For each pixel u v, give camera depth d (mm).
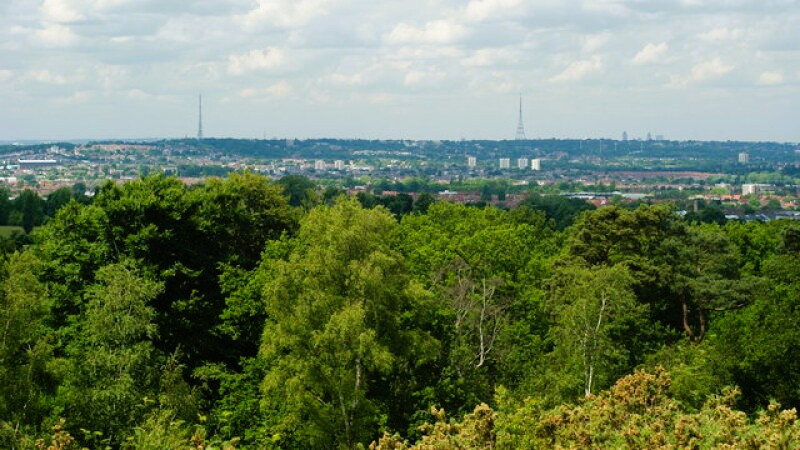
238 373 42094
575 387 40562
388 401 38594
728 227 88625
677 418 21562
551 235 96125
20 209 152000
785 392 39156
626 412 22781
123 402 31578
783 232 68250
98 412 31297
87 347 37312
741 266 75125
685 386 35688
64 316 45938
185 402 33000
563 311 45594
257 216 57781
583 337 42062
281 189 60938
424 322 41188
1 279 32844
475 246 57781
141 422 31031
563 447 20719
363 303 35719
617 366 42969
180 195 50938
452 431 22250
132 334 34156
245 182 58781
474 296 51812
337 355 33781
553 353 43000
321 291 35031
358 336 33250
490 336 52438
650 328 50375
